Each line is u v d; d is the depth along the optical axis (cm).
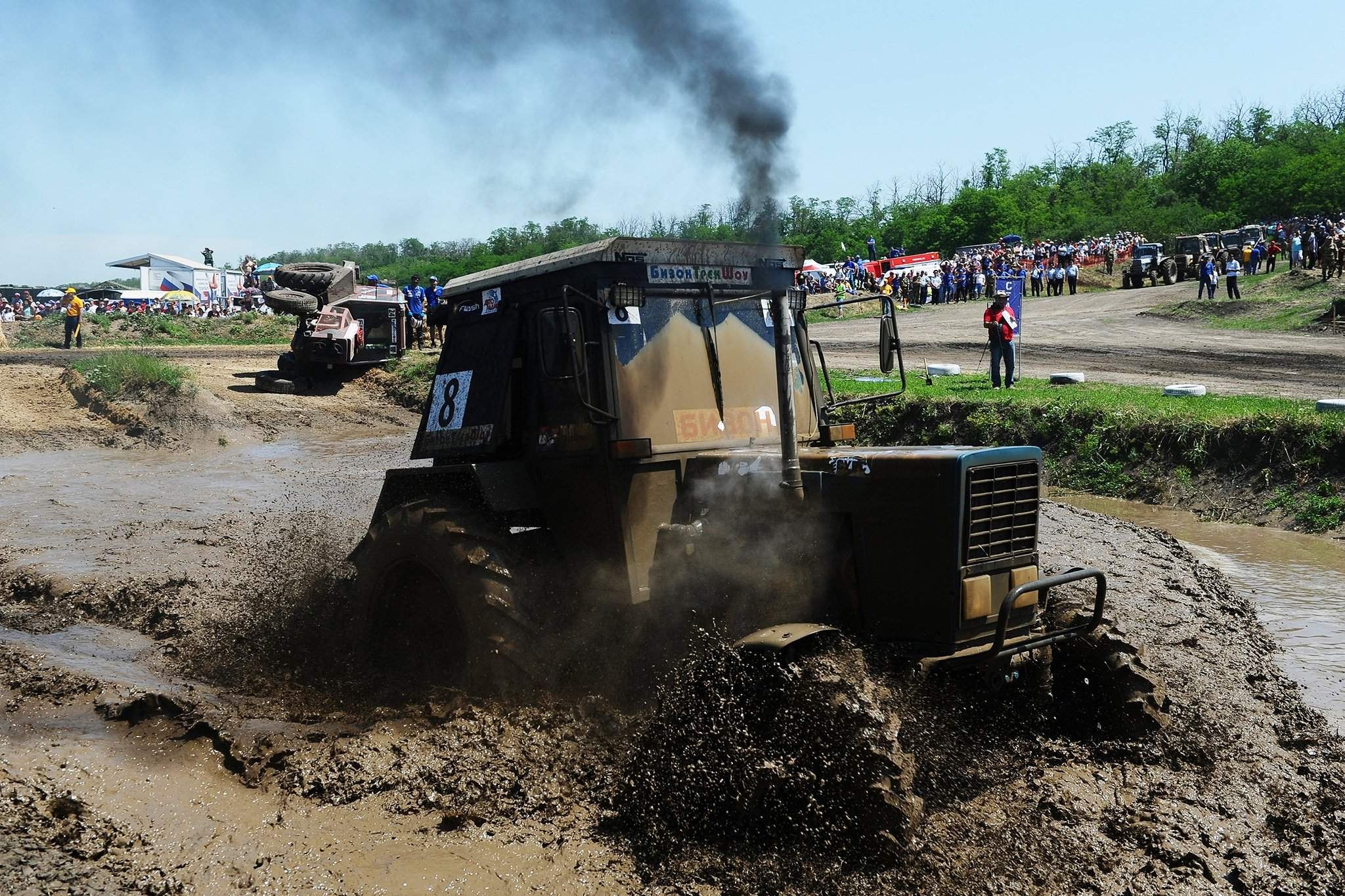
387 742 540
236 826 469
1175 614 791
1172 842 447
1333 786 507
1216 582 903
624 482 556
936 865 413
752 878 410
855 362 2597
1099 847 439
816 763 426
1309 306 2995
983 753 514
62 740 566
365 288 2864
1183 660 688
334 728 570
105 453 1852
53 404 2227
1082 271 5403
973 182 10000
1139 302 3819
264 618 753
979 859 423
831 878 406
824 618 510
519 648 561
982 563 488
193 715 590
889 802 412
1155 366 2200
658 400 573
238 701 620
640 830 451
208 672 679
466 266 3123
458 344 672
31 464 1709
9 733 577
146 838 456
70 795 493
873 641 495
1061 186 9350
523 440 622
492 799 483
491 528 605
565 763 509
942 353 2822
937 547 477
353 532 1120
